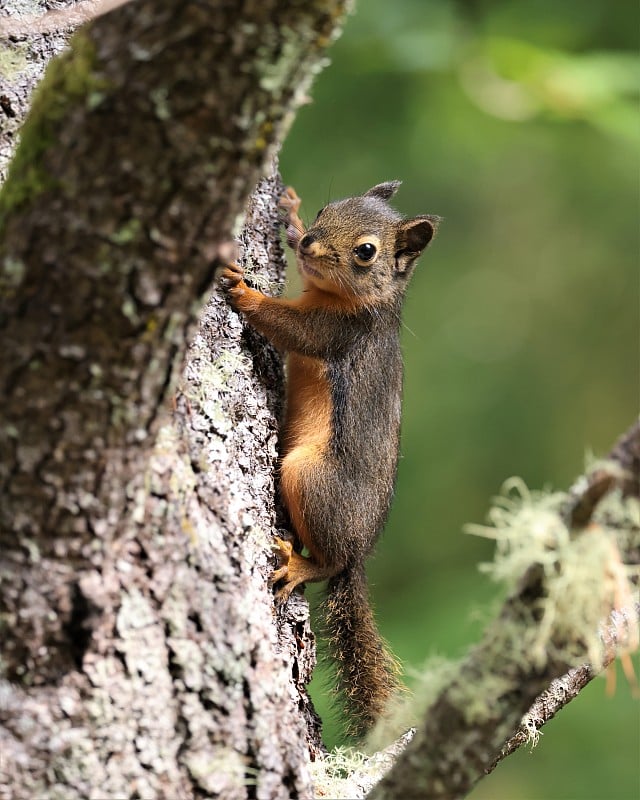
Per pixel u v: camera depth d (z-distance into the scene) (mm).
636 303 19406
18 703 5148
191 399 6520
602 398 19062
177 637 5520
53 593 5125
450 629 14461
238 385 7383
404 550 17516
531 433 18750
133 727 5316
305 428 8953
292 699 6883
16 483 4957
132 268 4629
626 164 17203
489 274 19844
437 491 18109
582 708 14109
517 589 4918
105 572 5238
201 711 5543
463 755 5004
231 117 4469
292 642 7324
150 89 4434
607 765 13578
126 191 4539
